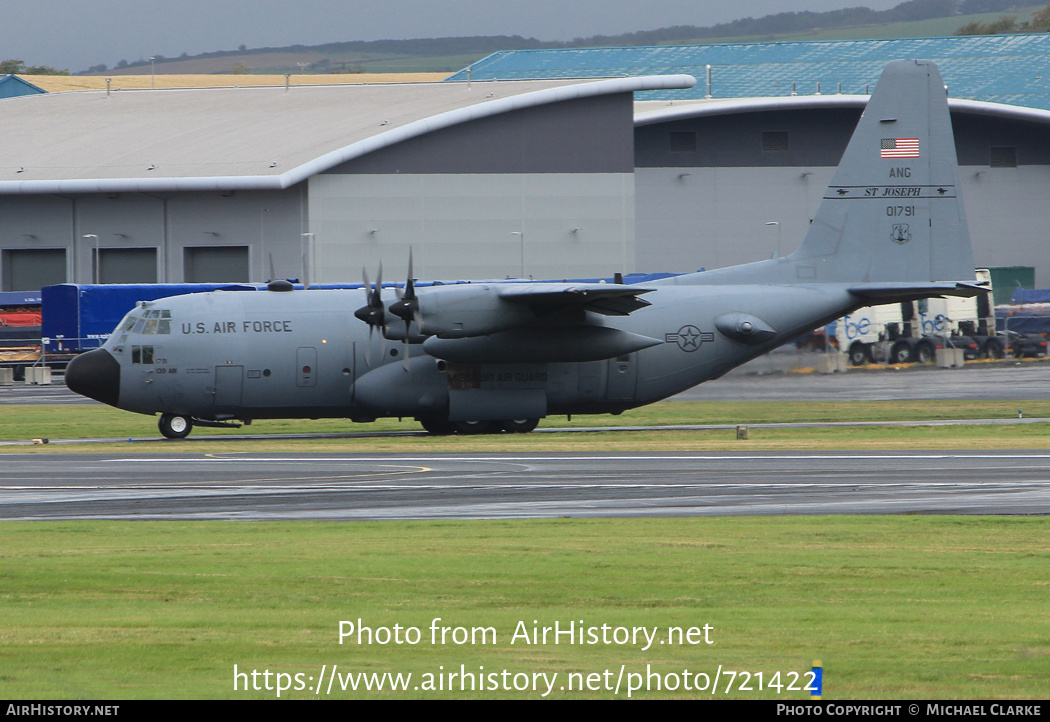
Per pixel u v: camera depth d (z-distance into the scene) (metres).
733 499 70.75
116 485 77.94
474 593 45.69
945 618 41.41
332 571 49.50
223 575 48.72
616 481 79.25
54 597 45.03
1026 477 80.50
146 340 114.44
